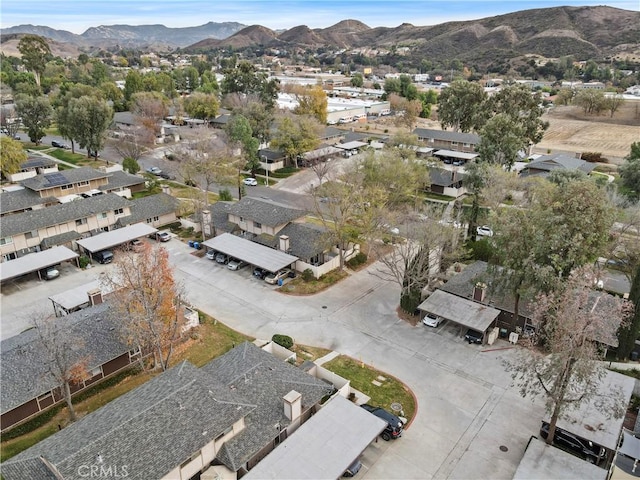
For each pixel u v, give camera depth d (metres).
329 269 59.03
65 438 28.22
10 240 58.94
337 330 47.00
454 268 57.94
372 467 31.36
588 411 33.66
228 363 36.91
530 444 31.25
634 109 162.50
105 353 39.06
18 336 40.47
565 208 40.91
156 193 84.94
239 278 57.03
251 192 88.12
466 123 118.50
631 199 76.31
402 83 180.25
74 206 65.62
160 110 128.12
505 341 45.88
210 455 28.86
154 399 30.12
